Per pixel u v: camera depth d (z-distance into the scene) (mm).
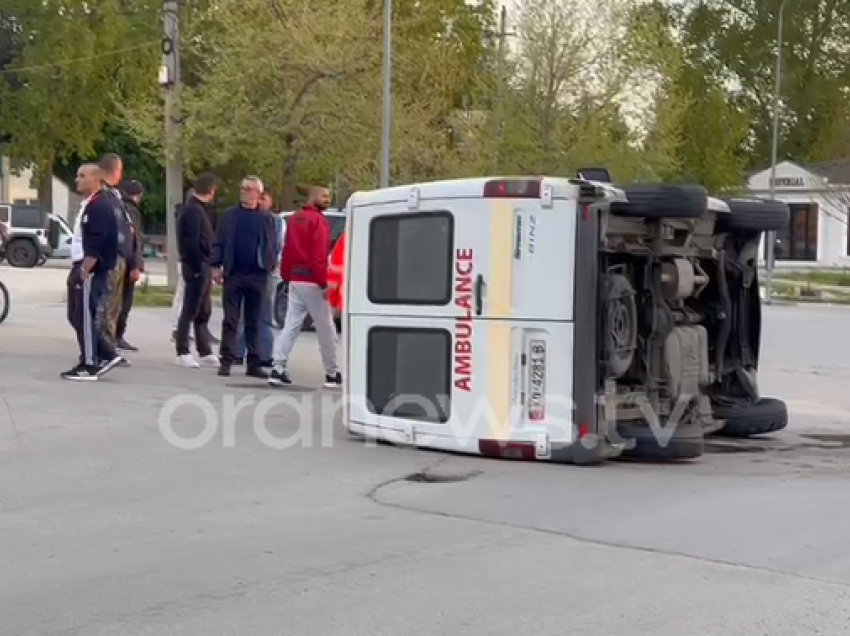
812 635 5840
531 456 9773
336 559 6957
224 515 7902
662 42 37125
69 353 14867
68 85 43781
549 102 34969
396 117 29250
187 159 28984
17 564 6734
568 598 6332
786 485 9359
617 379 10055
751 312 11961
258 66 28094
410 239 10133
